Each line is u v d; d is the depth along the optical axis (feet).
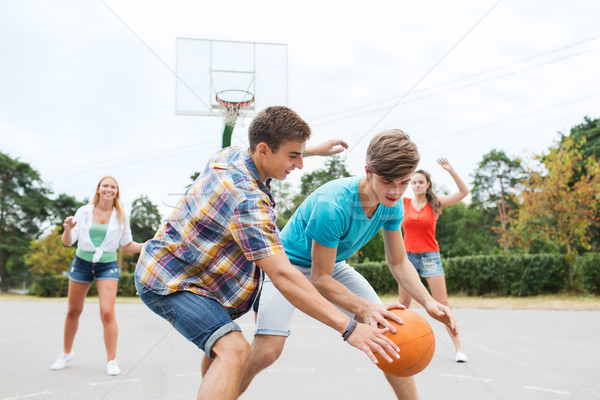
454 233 109.19
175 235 5.13
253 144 5.05
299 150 5.00
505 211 105.50
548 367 9.94
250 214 4.67
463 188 10.90
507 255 33.40
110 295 10.17
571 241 37.40
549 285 32.01
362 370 9.94
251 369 6.10
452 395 7.86
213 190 4.84
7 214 75.00
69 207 78.59
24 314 25.75
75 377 9.62
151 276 5.01
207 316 4.78
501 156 105.60
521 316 20.48
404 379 5.96
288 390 8.31
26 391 8.48
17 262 75.66
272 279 4.64
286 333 6.22
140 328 17.84
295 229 6.59
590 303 26.35
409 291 6.44
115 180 10.48
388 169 5.16
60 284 52.39
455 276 33.96
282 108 5.04
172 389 8.52
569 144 39.81
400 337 4.97
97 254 10.06
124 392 8.33
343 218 5.75
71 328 10.65
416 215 10.94
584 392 7.97
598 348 12.28
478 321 18.40
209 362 6.20
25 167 75.20
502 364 10.26
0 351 13.12
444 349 12.17
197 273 5.08
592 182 36.60
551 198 37.78
